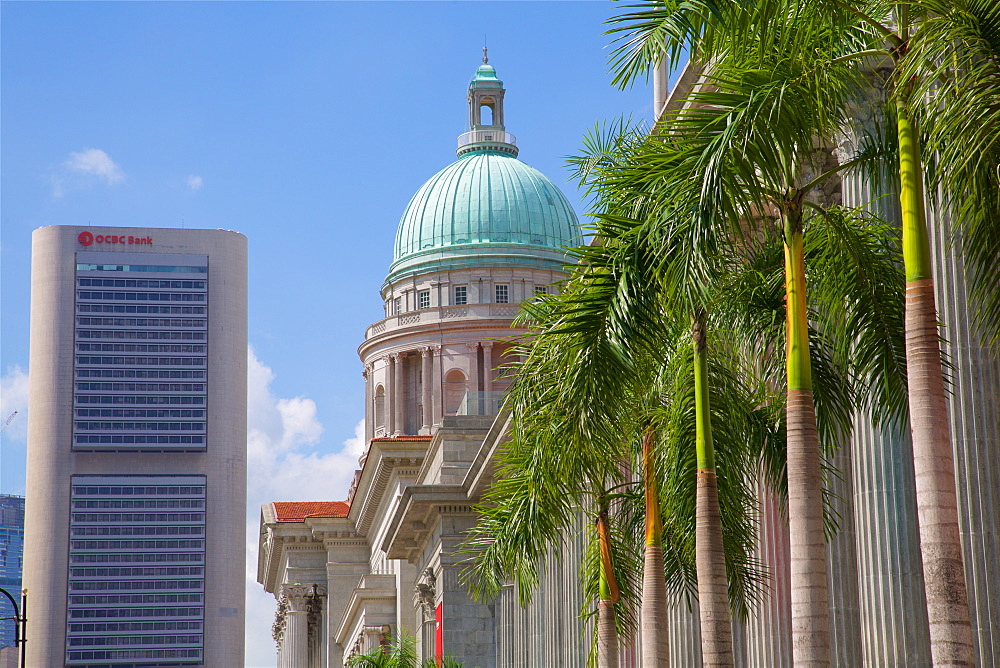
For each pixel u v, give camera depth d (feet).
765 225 73.87
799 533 63.21
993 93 56.03
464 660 209.87
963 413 74.13
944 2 57.57
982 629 71.77
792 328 64.64
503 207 462.19
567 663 171.01
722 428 85.20
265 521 463.42
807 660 62.18
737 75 61.52
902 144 58.90
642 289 66.23
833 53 64.59
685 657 121.29
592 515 107.86
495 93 497.46
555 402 74.43
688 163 61.21
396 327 451.53
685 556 97.35
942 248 75.92
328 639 405.39
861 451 82.02
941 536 55.26
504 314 442.09
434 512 219.61
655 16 61.82
